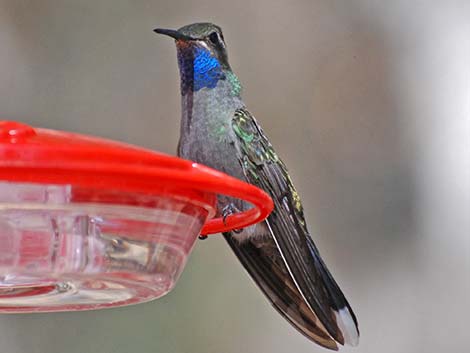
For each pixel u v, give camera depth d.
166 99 11.91
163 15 12.23
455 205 12.67
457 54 13.13
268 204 4.73
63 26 11.78
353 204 12.53
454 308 12.18
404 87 13.02
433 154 12.84
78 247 4.09
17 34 11.58
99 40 11.89
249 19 12.86
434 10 13.30
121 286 4.42
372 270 12.41
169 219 4.36
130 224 4.20
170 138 11.80
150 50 12.03
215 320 10.35
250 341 10.55
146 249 4.32
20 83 11.45
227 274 10.72
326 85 12.84
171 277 4.58
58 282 4.29
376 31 13.12
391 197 12.64
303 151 12.55
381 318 12.14
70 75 11.68
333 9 13.07
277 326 10.76
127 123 11.73
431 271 12.41
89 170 3.82
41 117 11.45
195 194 4.41
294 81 12.72
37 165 3.74
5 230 3.97
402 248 12.48
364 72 12.90
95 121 11.66
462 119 12.91
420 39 13.20
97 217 4.12
